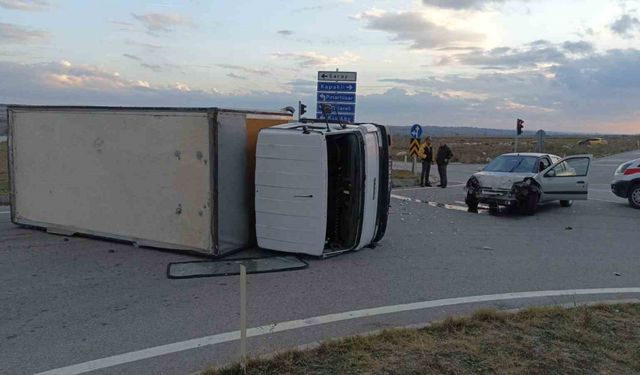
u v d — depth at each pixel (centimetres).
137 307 582
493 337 470
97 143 887
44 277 696
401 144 6969
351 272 742
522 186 1352
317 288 661
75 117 905
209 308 579
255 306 586
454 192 1948
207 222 795
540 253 906
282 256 823
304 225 795
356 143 829
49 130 940
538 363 416
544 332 483
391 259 830
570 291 667
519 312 540
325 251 827
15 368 429
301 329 514
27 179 982
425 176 2209
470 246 953
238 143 830
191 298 614
